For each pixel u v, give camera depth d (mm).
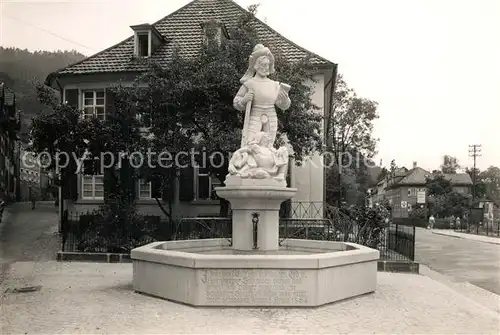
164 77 18672
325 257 8633
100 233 17016
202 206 24031
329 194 42312
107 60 25172
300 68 19344
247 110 10594
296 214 23109
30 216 30750
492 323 7867
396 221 65375
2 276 12367
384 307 8812
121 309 8344
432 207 59094
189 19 27234
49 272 13211
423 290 11039
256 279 8391
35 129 18562
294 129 18250
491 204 55250
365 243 17641
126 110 18656
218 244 12344
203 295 8375
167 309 8305
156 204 24109
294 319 7684
